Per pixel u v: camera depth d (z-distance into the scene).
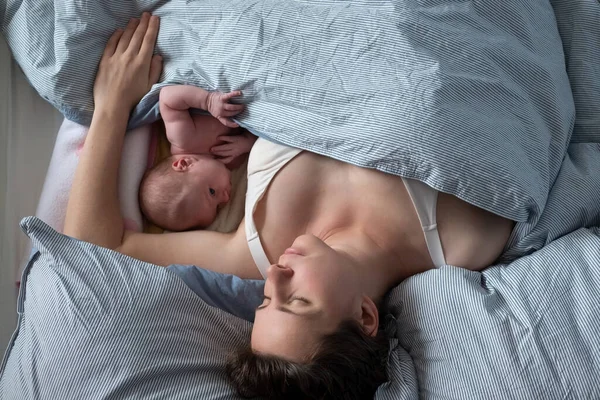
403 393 1.06
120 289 1.13
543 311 1.04
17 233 1.42
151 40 1.39
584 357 1.00
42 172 1.49
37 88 1.41
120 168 1.37
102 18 1.39
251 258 1.25
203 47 1.33
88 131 1.41
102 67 1.39
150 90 1.38
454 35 1.17
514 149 1.13
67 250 1.17
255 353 1.05
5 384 1.12
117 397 1.05
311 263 1.07
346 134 1.15
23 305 1.22
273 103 1.25
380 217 1.19
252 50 1.25
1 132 1.46
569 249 1.11
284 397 1.03
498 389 1.01
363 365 1.05
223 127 1.36
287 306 1.06
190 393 1.07
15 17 1.42
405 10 1.18
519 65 1.21
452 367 1.06
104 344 1.08
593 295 1.04
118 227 1.30
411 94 1.12
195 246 1.28
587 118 1.34
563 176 1.23
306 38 1.23
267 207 1.24
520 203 1.10
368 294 1.16
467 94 1.14
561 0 1.38
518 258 1.20
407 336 1.14
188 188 1.31
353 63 1.18
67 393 1.06
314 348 1.03
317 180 1.22
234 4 1.31
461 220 1.17
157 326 1.11
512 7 1.24
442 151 1.09
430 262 1.20
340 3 1.24
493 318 1.06
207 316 1.17
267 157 1.24
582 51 1.36
